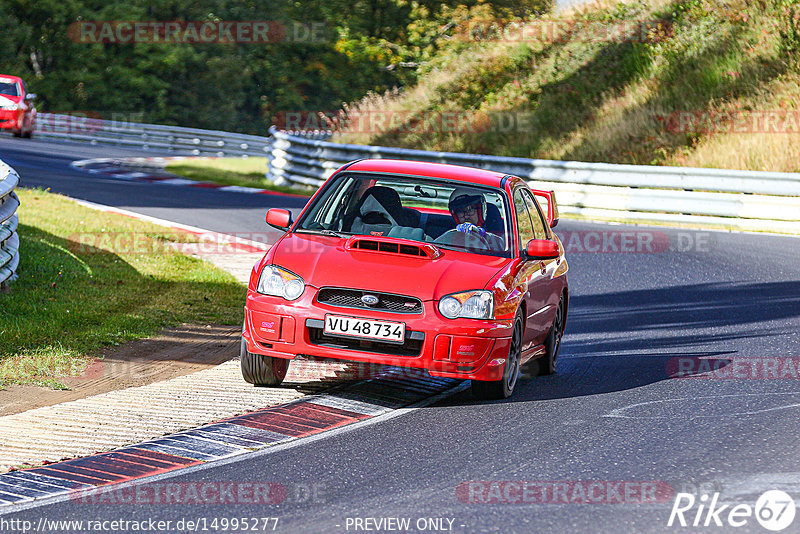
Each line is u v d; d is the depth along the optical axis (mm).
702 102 105312
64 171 98188
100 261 48312
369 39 197250
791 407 27938
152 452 22719
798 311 44156
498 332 27219
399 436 24531
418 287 27094
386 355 26812
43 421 24641
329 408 27047
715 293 48812
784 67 105250
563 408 27828
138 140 145125
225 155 143125
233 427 24875
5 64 178500
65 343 32438
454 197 30969
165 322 37031
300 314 27062
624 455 23141
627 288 50375
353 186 31359
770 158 89000
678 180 77625
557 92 120500
